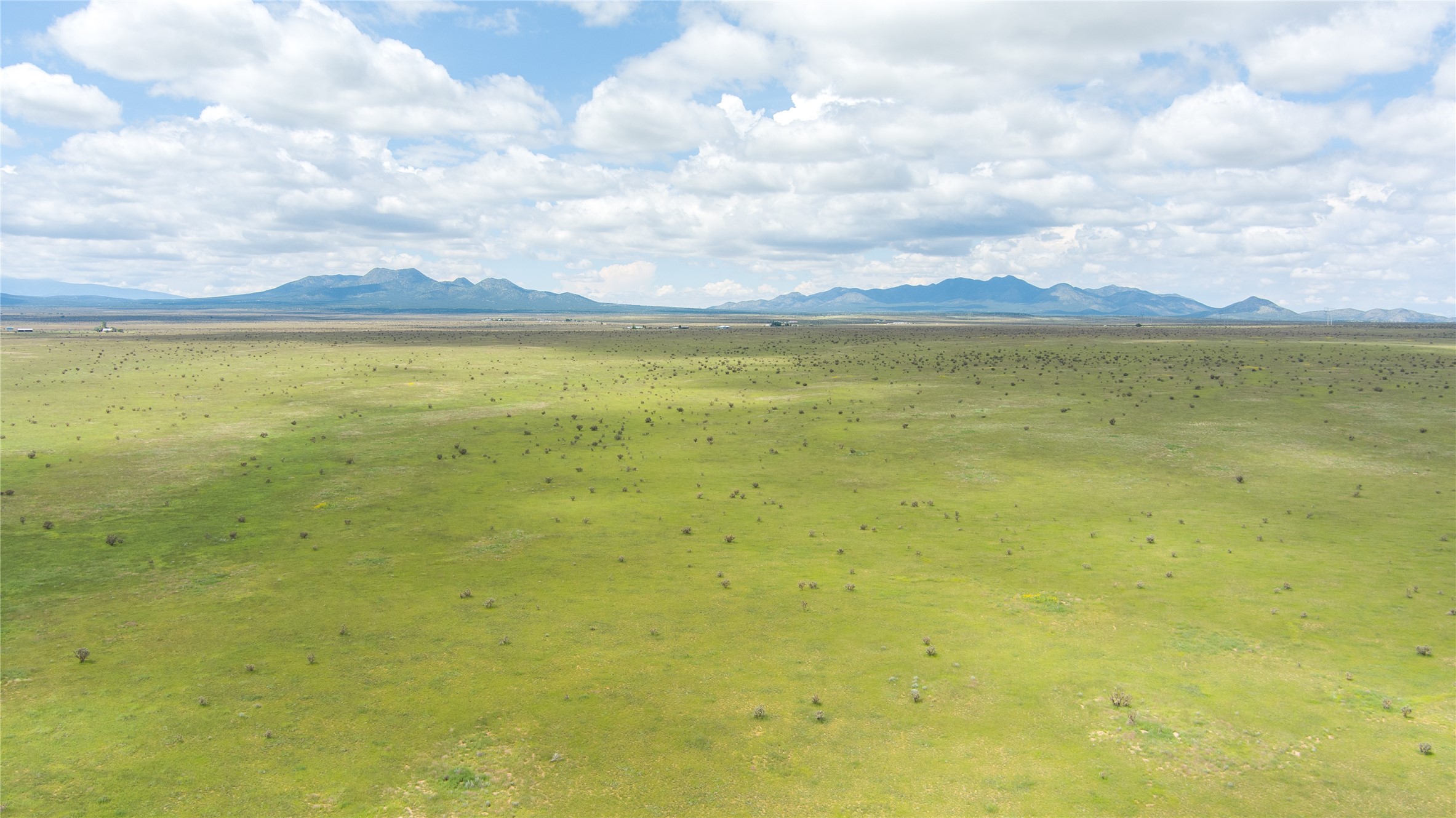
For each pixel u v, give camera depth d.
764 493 52.03
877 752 21.73
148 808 19.39
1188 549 39.66
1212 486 51.84
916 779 20.50
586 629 30.11
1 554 39.00
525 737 22.55
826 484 54.34
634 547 40.66
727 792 20.02
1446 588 33.50
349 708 24.17
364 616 31.52
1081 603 32.69
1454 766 20.78
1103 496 50.28
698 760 21.39
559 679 25.98
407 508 48.00
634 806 19.48
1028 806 19.34
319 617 31.41
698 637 29.38
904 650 28.22
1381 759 21.22
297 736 22.62
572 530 43.56
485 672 26.55
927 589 34.53
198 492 51.25
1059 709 24.05
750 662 27.27
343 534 42.78
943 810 19.23
